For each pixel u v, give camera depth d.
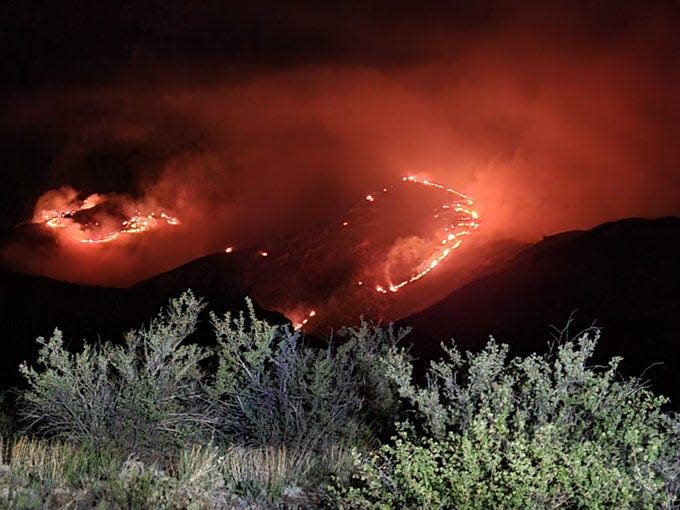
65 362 8.45
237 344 9.28
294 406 8.98
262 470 7.72
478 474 5.95
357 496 6.59
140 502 6.54
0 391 10.63
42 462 7.09
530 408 7.05
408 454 6.36
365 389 9.41
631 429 6.36
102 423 8.26
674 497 6.04
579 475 5.85
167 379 8.62
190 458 7.60
